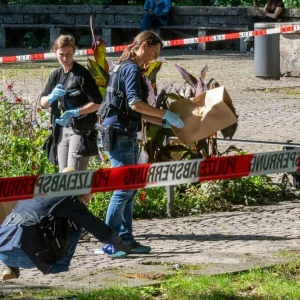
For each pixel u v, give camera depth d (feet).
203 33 120.57
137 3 137.18
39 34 129.59
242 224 38.45
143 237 36.14
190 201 41.45
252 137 57.47
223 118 31.60
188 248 34.27
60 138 34.17
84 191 25.73
